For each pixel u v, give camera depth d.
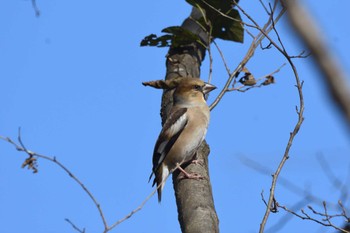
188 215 8.44
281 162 7.64
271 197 7.27
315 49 2.23
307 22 2.24
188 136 10.93
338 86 2.21
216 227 8.20
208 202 8.78
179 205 8.95
